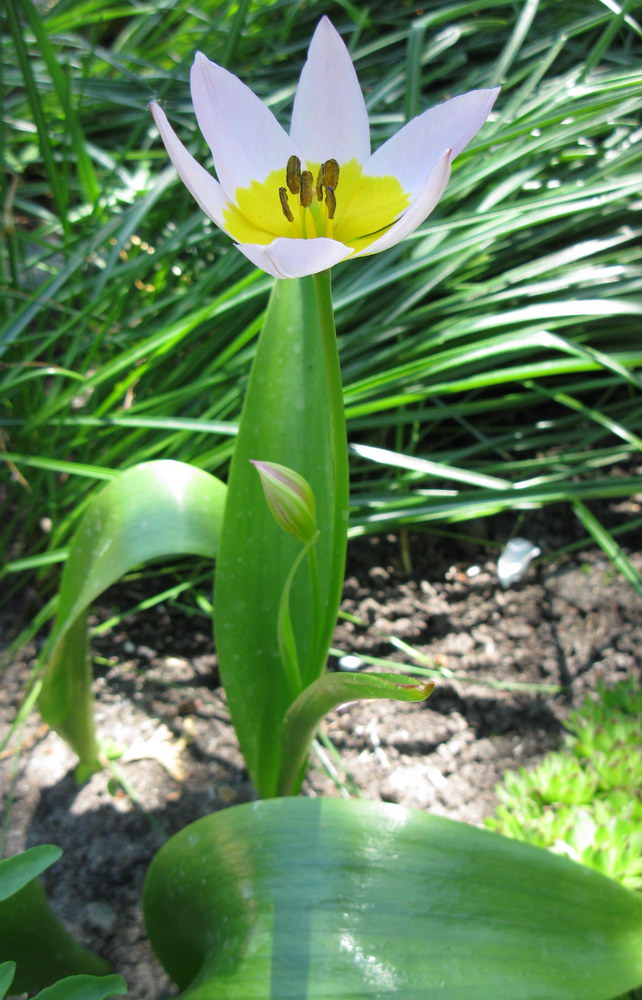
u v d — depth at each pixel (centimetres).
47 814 33
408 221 18
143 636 38
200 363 43
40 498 40
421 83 48
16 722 34
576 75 44
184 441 41
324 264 18
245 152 21
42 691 29
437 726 36
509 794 31
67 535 39
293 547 27
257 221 21
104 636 38
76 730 31
